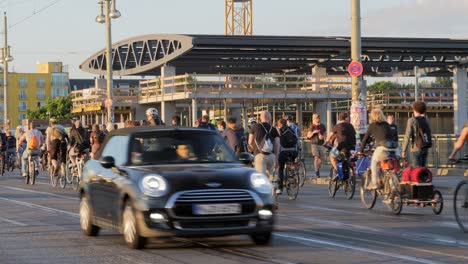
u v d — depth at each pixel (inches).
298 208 1665.8
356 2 2326.5
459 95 5182.1
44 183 2736.2
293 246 1071.0
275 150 1653.5
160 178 997.8
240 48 4483.3
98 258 986.7
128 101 5182.1
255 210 994.7
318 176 2630.4
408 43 4505.4
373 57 4997.5
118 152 1125.1
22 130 3341.5
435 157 2810.0
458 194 1226.0
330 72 5698.8
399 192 1502.2
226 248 1055.0
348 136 1907.0
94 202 1162.0
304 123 5689.0
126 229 1045.2
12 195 2126.0
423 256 975.0
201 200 978.7
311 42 4411.9
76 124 2327.8
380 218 1445.6
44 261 975.6
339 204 1763.0
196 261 953.5
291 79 5196.9
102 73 5664.4
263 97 4611.2
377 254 994.1
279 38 4394.7
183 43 4419.3
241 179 1003.9
